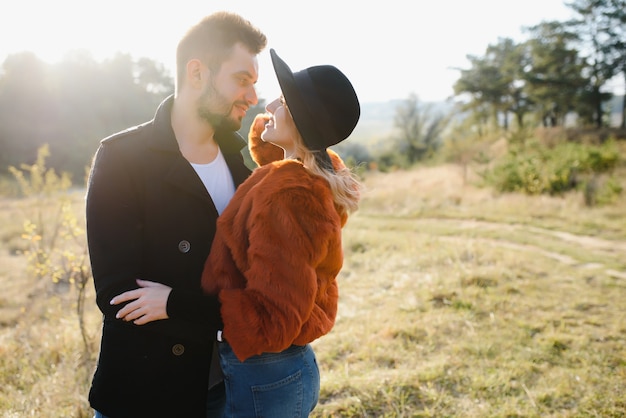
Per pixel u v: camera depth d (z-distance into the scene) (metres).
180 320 1.65
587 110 45.00
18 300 5.93
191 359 1.70
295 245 1.44
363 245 9.17
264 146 2.17
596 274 6.80
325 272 1.62
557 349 4.24
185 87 1.81
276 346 1.44
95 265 1.60
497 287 5.90
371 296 5.91
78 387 3.38
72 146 46.28
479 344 4.27
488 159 21.34
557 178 14.84
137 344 1.65
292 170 1.56
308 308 1.46
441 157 34.16
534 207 13.10
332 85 1.68
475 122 50.66
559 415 3.19
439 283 6.03
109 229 1.62
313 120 1.61
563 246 9.03
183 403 1.69
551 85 45.28
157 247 1.69
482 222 12.02
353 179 1.74
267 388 1.64
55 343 4.29
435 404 3.29
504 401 3.36
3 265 8.20
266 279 1.43
